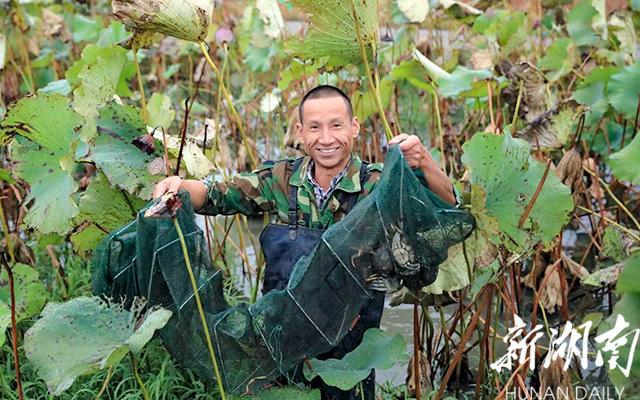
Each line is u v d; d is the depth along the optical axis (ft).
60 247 13.91
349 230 7.81
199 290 8.01
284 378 8.50
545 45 18.88
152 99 10.34
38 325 7.49
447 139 15.62
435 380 10.57
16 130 9.04
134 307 7.82
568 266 12.01
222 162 12.21
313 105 8.30
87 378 9.68
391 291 8.05
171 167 9.39
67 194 8.93
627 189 13.88
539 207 8.55
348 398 8.60
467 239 8.37
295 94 14.97
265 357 8.02
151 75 20.10
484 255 8.40
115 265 8.54
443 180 8.25
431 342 10.34
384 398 10.00
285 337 7.98
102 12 24.23
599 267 12.09
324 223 8.52
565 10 16.90
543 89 10.91
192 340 8.00
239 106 18.35
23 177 9.21
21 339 10.31
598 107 13.05
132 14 8.54
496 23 14.37
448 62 15.20
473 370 10.79
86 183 11.35
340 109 8.31
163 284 8.01
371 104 12.91
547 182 8.54
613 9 13.47
